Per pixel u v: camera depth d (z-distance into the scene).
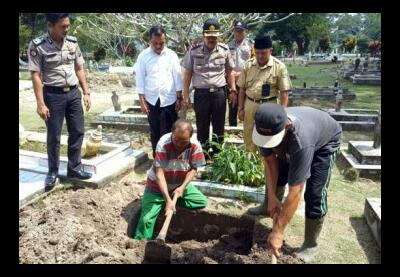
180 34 6.28
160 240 3.25
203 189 4.44
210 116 5.39
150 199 3.81
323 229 3.77
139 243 3.40
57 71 4.13
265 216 3.88
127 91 13.28
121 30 7.80
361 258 3.29
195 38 6.95
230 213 3.94
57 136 4.34
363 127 7.63
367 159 5.24
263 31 40.97
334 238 3.61
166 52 5.04
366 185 4.92
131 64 24.06
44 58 4.02
